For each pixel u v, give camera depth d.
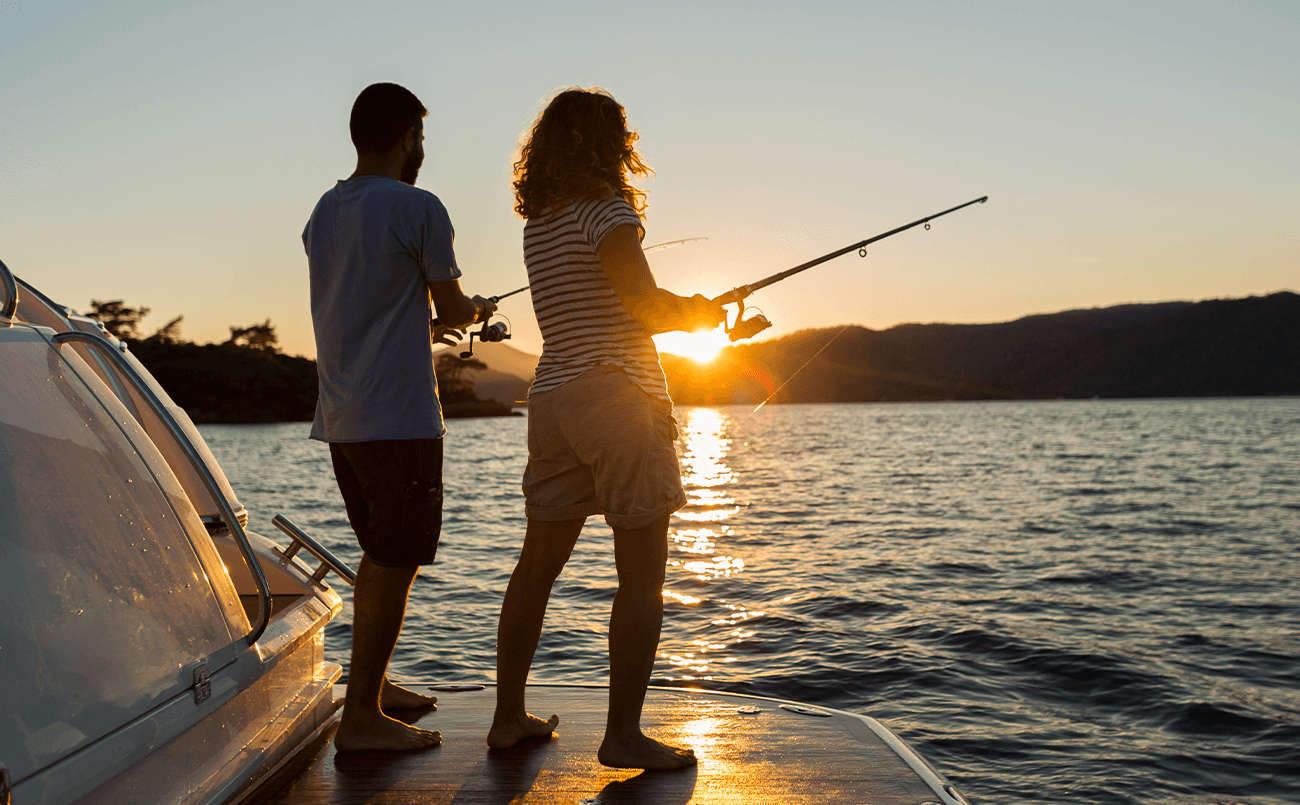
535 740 2.22
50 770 1.15
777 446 50.78
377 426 2.00
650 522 2.05
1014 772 4.41
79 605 1.33
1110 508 18.16
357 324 2.03
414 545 2.05
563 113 2.04
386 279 2.02
